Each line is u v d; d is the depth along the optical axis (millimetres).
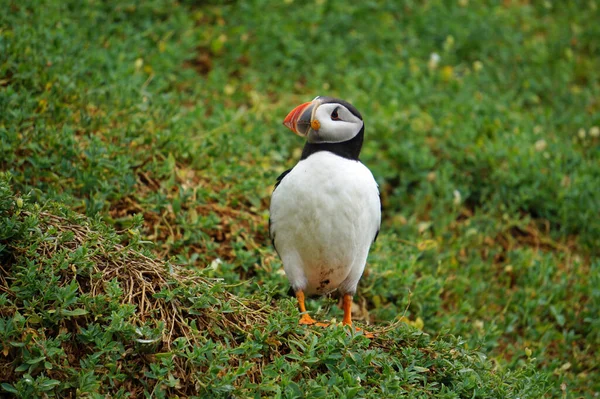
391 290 10227
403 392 7188
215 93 13914
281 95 14156
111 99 11430
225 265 9547
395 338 7887
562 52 17422
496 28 17203
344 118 8211
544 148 13680
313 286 8766
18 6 13039
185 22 14922
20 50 11344
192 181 10797
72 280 7082
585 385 9914
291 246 8312
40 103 10609
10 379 6570
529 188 12758
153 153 10758
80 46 12469
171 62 13734
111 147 10109
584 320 10750
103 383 6695
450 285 11055
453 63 16172
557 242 12594
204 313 7352
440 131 13570
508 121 14516
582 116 15273
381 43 16109
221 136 11961
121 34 14203
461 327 10094
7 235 7234
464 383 7469
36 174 9562
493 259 11977
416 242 11602
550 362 10172
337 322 8812
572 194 12711
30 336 6551
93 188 9695
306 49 15227
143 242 7828
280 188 8234
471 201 13070
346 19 16156
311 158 8180
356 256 8375
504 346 10508
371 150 12789
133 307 6910
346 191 7973
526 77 16297
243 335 7371
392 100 13859
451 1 17828
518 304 11000
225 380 6613
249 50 14953
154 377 6648
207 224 10055
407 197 12641
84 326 6996
